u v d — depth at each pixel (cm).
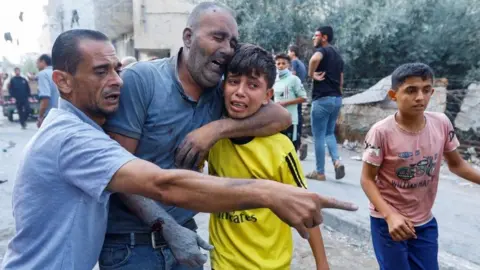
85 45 131
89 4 1265
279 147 177
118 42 1495
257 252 178
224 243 181
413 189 222
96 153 118
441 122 224
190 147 156
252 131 170
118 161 115
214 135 160
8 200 489
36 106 1410
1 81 1800
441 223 407
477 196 500
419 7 894
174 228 147
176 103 160
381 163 223
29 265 129
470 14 867
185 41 159
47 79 547
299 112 670
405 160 216
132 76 153
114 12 1283
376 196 216
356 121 830
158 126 158
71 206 126
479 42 855
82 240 129
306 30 1043
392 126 218
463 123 733
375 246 233
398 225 200
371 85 950
